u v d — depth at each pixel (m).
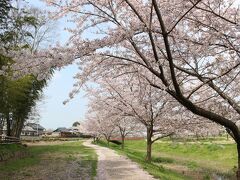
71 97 9.11
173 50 9.03
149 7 7.91
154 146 54.00
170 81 9.28
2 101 26.92
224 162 32.91
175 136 22.47
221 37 8.19
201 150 41.62
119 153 31.23
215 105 10.82
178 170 25.64
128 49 8.95
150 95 13.27
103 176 15.21
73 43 7.95
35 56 7.86
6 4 18.72
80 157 25.86
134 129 34.22
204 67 9.04
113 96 19.70
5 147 26.91
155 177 14.84
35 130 99.06
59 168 18.22
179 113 14.40
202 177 21.86
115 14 8.25
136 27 7.66
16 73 8.30
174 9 7.86
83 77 9.26
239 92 11.12
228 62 8.87
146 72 10.62
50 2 8.18
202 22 8.31
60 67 7.98
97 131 51.25
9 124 37.16
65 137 90.25
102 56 8.79
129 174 15.88
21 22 23.56
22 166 18.61
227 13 8.25
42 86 33.44
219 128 18.09
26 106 34.69
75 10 8.31
